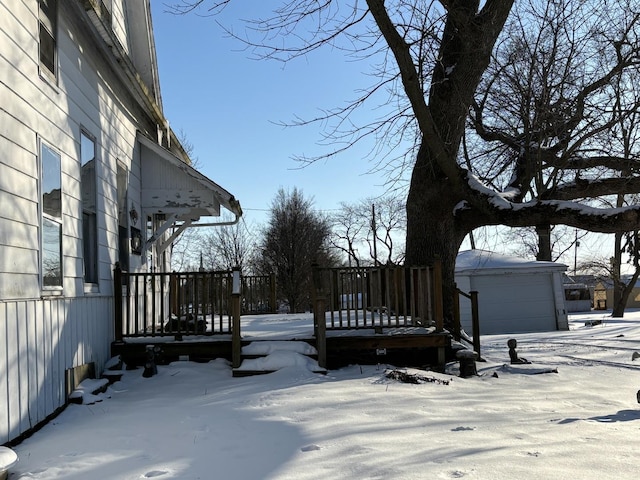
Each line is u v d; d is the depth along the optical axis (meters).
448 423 4.98
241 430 4.88
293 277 35.91
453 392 6.59
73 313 6.59
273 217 37.03
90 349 7.24
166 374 7.86
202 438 4.66
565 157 10.49
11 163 5.00
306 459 3.93
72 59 6.91
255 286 16.27
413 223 11.34
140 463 4.04
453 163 10.09
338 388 6.64
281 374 7.57
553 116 10.18
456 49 10.55
